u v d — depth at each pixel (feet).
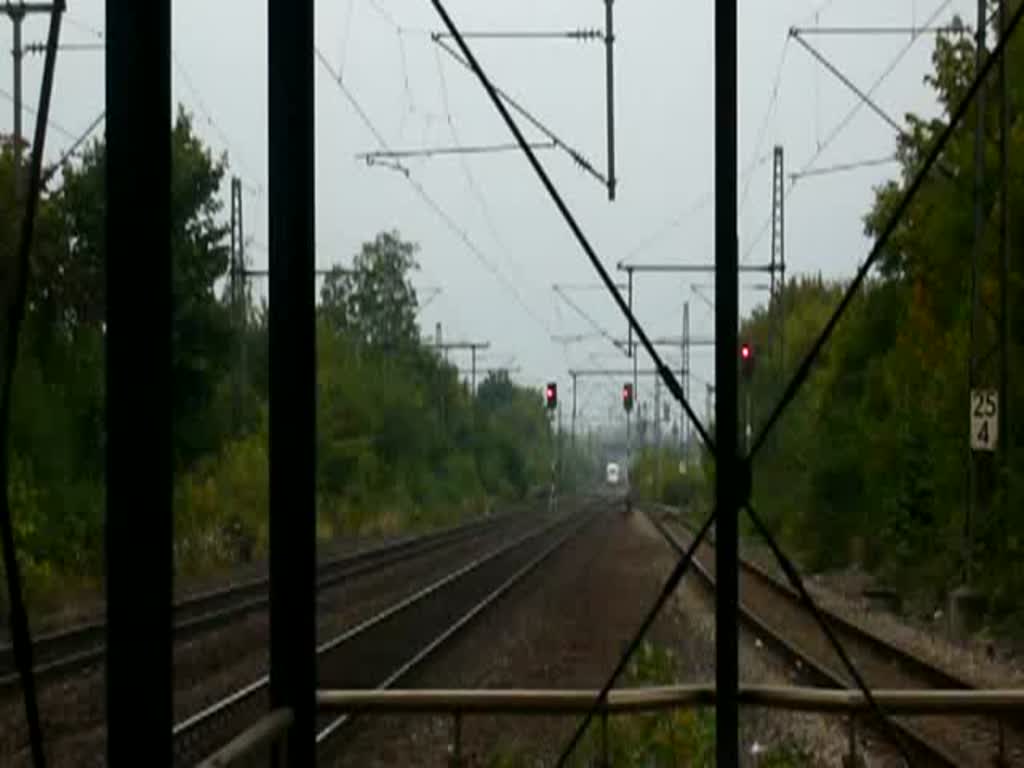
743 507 20.26
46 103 13.38
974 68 95.14
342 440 203.10
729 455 20.25
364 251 311.27
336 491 200.95
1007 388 92.32
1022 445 96.12
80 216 110.52
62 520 101.50
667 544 174.09
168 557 13.57
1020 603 80.28
